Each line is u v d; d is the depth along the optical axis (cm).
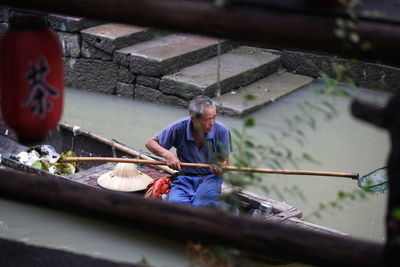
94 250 944
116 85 1617
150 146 938
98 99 1611
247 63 1636
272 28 317
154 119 1500
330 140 1363
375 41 311
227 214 360
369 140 1375
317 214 459
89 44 1620
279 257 353
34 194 382
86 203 374
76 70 1659
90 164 1155
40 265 392
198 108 862
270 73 1681
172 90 1538
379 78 1605
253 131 1384
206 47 1641
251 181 402
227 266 376
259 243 350
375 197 1139
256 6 320
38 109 387
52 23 1641
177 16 326
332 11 313
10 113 389
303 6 316
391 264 327
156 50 1594
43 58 379
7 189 383
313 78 1684
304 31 315
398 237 309
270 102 1530
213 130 896
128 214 368
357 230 1041
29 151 1153
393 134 315
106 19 341
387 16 312
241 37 324
